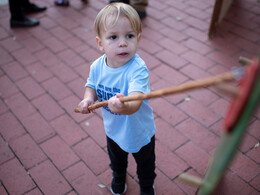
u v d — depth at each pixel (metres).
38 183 2.29
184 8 4.25
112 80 1.56
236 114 0.66
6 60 3.58
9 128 2.76
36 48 3.74
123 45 1.42
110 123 1.70
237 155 2.35
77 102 2.97
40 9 4.42
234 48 3.47
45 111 2.90
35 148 2.56
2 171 2.39
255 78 0.62
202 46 3.54
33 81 3.26
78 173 2.35
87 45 3.73
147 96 1.04
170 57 3.41
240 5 4.17
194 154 2.41
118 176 2.11
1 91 3.16
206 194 0.72
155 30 3.86
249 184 2.16
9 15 4.41
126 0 3.94
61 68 3.41
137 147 1.69
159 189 2.20
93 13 4.32
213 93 2.91
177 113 2.75
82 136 2.63
